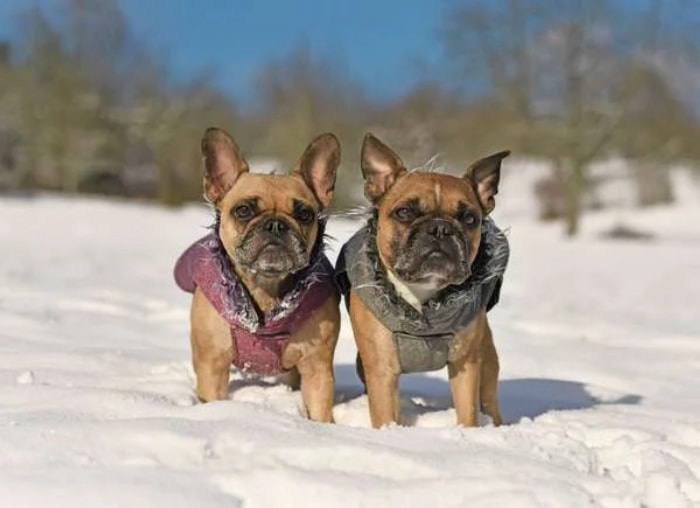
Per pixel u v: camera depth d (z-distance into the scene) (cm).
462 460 201
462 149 1287
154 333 313
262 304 236
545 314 409
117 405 218
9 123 1451
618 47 1252
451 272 223
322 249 241
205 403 225
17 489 187
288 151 1401
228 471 193
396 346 231
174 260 613
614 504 194
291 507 189
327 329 238
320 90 1521
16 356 260
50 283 420
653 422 237
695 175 1454
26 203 1121
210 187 244
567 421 237
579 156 1237
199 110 1577
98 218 994
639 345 342
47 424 204
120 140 1562
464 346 232
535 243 975
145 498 186
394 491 192
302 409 241
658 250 895
